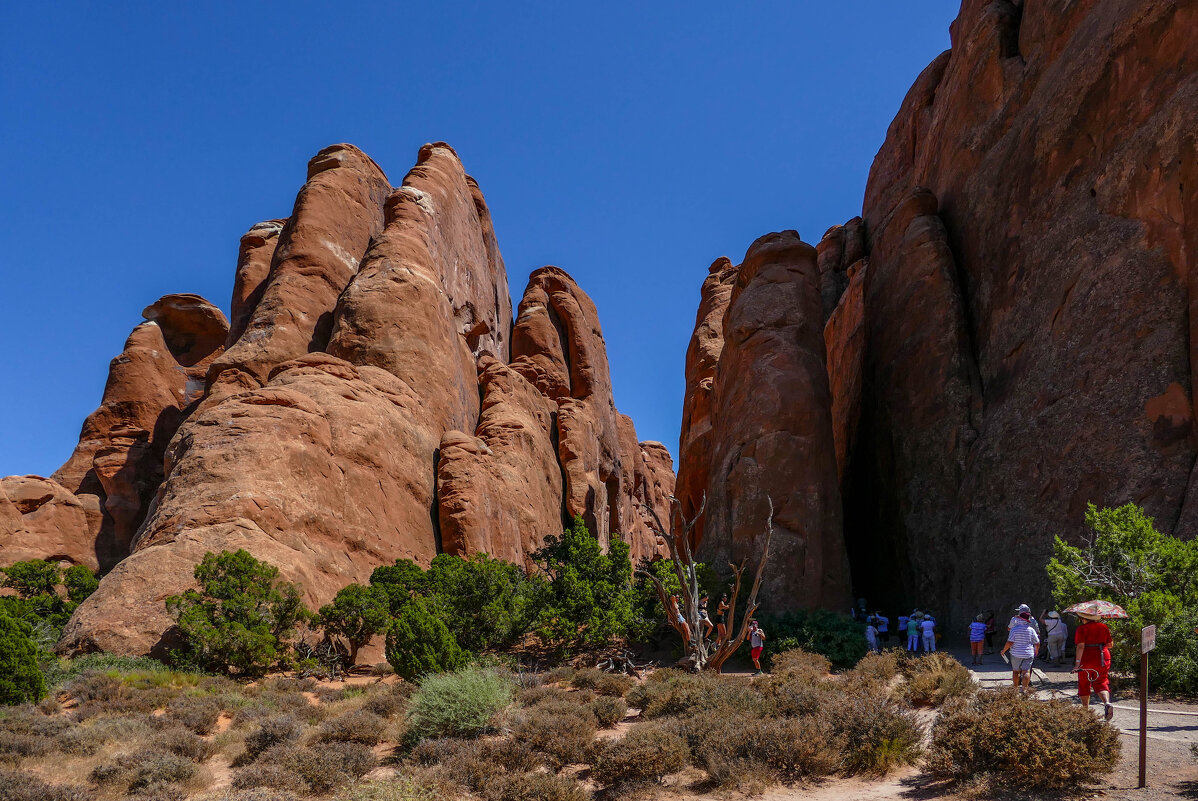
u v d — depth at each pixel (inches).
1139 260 890.1
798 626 889.5
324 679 771.4
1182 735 385.1
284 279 1626.5
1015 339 1081.4
